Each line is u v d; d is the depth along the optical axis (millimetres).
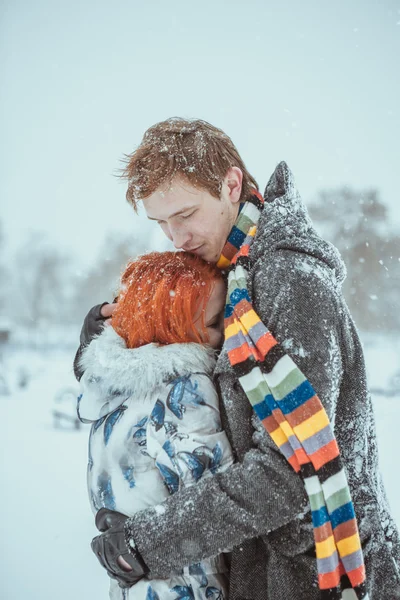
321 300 1237
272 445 1196
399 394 11539
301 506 1173
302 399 1167
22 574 3854
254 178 1514
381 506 1366
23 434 9516
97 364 1396
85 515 5145
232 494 1170
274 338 1217
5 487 6168
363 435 1335
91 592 3562
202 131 1411
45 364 24703
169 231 1466
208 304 1422
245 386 1218
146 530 1198
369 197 37781
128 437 1310
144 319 1379
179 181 1360
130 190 1451
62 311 52438
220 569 1355
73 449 8258
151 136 1419
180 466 1245
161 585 1275
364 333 29344
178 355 1319
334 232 35094
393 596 1314
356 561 1181
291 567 1278
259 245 1337
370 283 32750
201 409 1285
